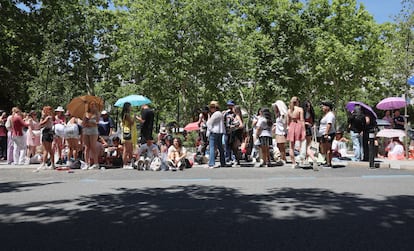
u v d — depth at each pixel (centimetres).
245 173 1112
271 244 436
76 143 1326
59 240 462
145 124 1280
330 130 1249
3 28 2542
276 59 3173
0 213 609
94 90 4184
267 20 3297
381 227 504
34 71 3206
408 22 2022
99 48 3997
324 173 1092
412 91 2397
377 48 3209
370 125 1388
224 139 1366
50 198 733
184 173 1139
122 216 577
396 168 1215
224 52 3444
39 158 1512
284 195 738
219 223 530
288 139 1238
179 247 429
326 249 418
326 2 3300
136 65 3384
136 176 1077
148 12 3344
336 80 3491
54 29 3666
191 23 3388
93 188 858
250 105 3841
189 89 3734
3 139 1717
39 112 3631
